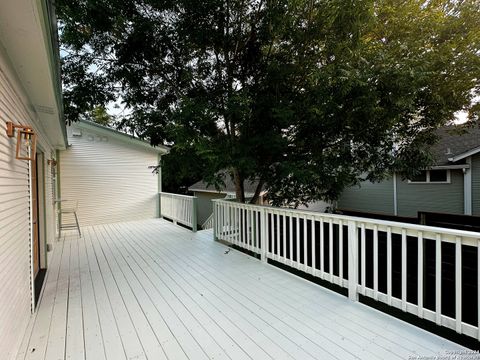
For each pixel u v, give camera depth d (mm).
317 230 4195
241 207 4152
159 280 3088
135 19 3713
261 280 3049
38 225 3500
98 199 6949
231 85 4340
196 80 4395
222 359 1709
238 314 2281
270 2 3512
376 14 3562
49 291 2809
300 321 2152
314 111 3408
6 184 1714
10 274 1744
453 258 3080
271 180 4402
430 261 3227
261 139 3850
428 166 4398
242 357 1724
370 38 3812
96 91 4215
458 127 4695
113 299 2604
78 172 6645
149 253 4211
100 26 3672
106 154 7098
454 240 1832
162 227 6457
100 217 6969
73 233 5758
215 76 4418
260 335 1967
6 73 1746
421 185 8203
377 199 9414
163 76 4465
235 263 3676
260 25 3877
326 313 2275
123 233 5758
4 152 1692
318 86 3307
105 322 2182
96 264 3705
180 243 4840
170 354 1767
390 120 3574
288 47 3938
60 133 4227
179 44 4055
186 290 2795
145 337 1963
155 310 2371
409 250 3504
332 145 4105
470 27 3406
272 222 3535
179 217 6703
